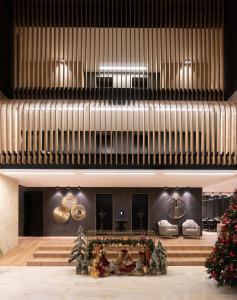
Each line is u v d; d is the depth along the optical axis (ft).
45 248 40.14
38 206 57.57
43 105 36.76
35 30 41.09
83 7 41.52
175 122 36.76
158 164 36.63
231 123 36.63
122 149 36.60
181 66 40.98
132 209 56.65
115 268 31.24
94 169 36.55
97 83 41.14
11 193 44.21
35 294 24.99
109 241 32.27
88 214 56.59
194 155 36.91
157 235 55.06
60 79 40.91
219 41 41.01
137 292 25.54
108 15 41.39
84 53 41.14
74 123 36.70
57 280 29.25
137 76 41.22
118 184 52.60
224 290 25.98
